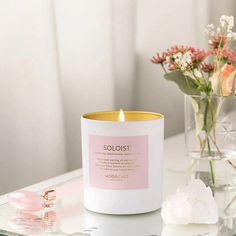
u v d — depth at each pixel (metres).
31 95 1.16
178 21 1.64
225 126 0.87
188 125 0.89
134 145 0.72
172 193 0.83
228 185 0.88
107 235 0.68
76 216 0.75
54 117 1.20
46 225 0.72
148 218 0.73
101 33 1.34
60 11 1.28
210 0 1.82
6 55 1.12
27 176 1.19
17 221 0.74
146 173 0.73
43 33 1.16
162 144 0.76
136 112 0.81
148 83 1.62
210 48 0.89
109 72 1.37
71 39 1.30
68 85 1.32
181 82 0.86
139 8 1.57
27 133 1.17
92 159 0.74
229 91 0.84
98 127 0.73
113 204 0.74
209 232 0.69
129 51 1.51
